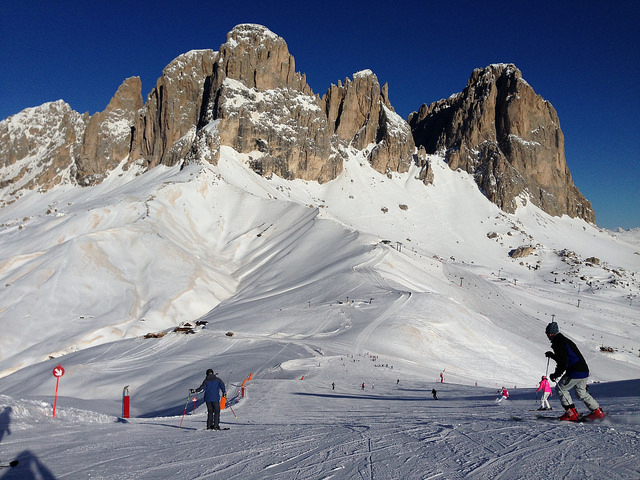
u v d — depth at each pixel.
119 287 105.38
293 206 171.50
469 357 61.38
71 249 110.88
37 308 92.69
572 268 182.75
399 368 48.34
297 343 59.78
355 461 7.14
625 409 9.98
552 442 7.33
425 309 75.38
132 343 70.06
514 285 144.38
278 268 127.50
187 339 67.94
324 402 20.39
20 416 11.38
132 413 34.44
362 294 87.50
